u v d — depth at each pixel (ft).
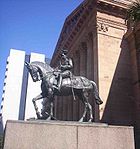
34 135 40.68
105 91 88.22
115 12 104.58
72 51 129.59
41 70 49.62
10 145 38.96
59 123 42.80
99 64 91.97
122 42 101.50
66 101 130.31
